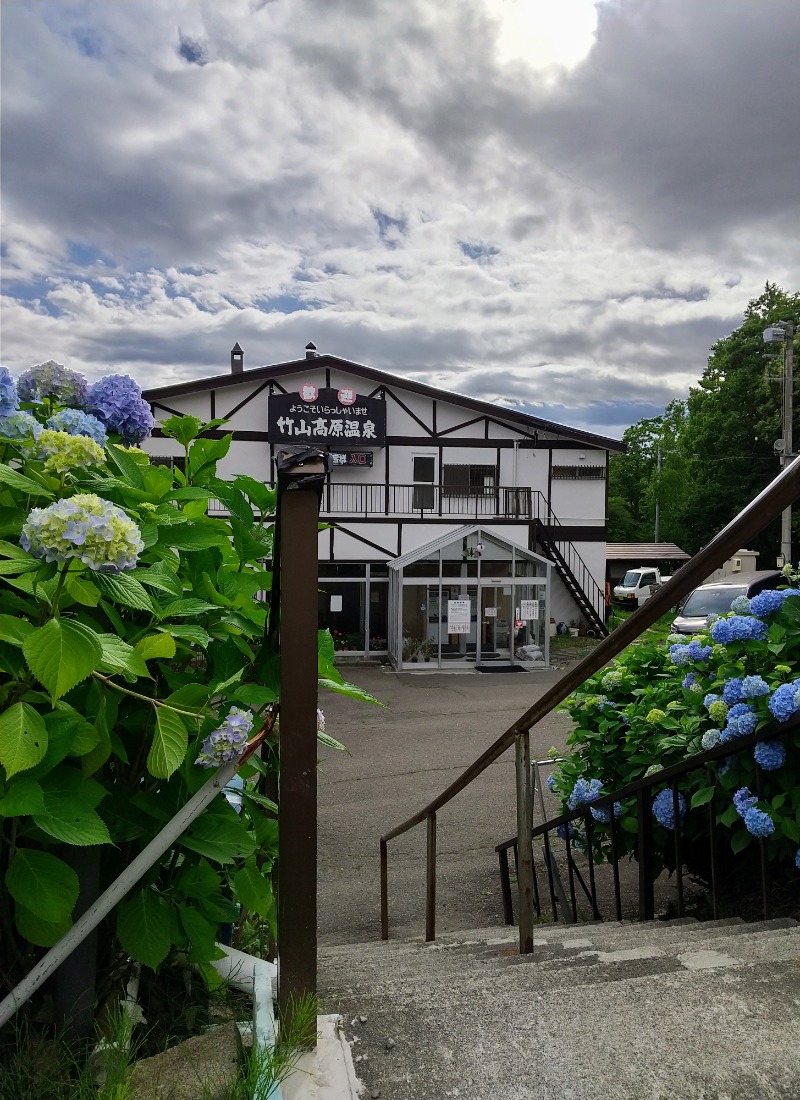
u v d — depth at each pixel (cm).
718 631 310
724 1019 151
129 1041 139
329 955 397
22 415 135
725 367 3862
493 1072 136
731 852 358
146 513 150
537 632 1839
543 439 2255
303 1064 134
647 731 380
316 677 131
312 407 2078
